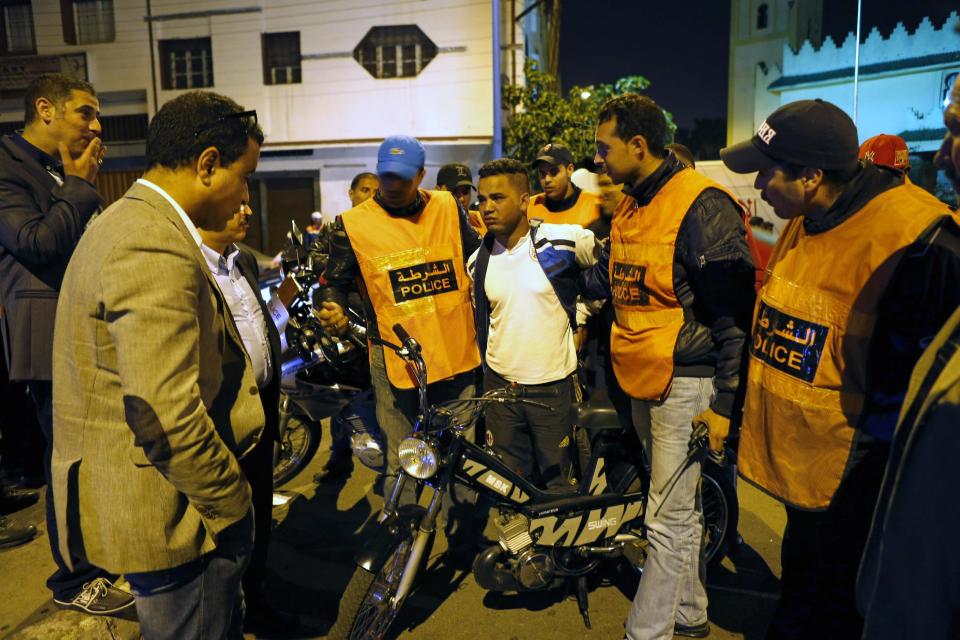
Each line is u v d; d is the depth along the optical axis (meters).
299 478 4.39
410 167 2.95
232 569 1.75
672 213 2.26
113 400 1.56
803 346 1.80
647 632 2.46
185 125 1.63
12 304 2.94
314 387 3.80
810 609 1.89
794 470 1.85
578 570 2.93
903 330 1.65
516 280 2.98
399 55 15.66
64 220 2.75
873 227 1.68
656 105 2.34
